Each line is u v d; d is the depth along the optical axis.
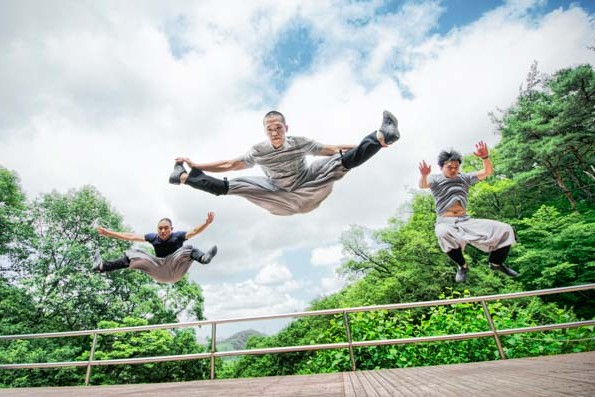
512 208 16.53
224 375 17.08
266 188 3.63
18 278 16.70
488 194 16.25
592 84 13.47
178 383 4.45
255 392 2.66
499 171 16.59
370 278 19.59
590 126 14.23
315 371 5.53
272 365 12.20
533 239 14.91
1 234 16.36
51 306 15.45
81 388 4.48
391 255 19.06
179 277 4.24
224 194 3.62
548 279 13.37
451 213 3.90
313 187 3.56
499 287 14.67
